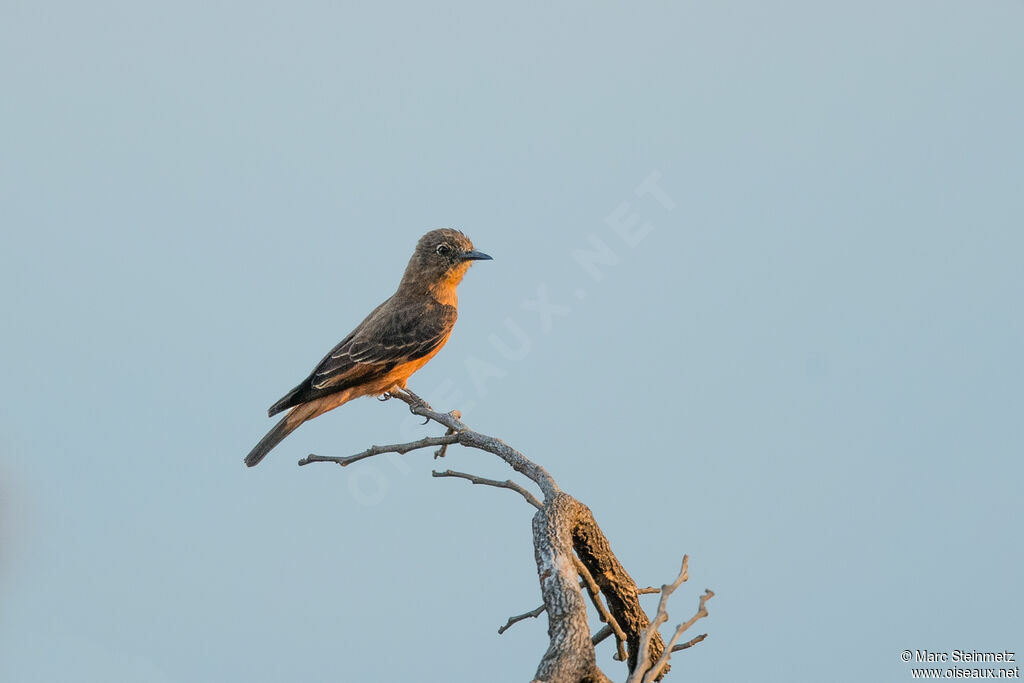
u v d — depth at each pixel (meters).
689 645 9.35
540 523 8.62
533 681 7.22
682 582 7.46
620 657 8.59
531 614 9.05
